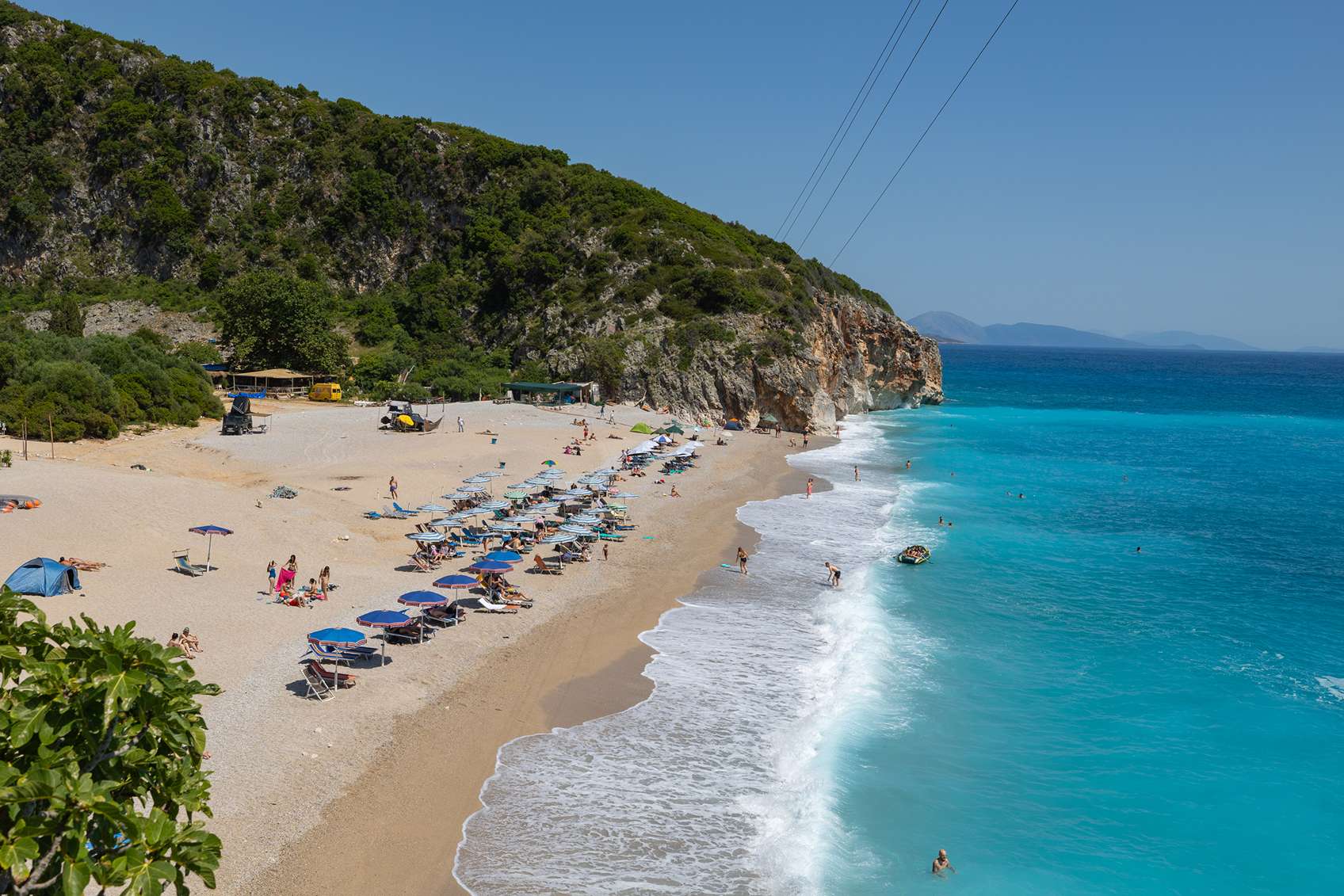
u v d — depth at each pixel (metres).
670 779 24.69
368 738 25.33
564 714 28.22
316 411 87.25
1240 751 27.59
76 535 38.69
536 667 31.61
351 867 19.84
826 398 104.88
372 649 31.20
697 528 53.94
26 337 81.44
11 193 139.75
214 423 79.12
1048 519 60.09
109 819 10.68
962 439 103.44
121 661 11.20
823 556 48.84
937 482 73.31
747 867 20.97
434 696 28.45
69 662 11.38
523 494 54.84
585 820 22.48
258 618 32.62
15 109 145.00
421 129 145.62
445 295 125.44
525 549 46.56
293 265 135.00
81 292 133.12
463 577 35.91
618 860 20.94
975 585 44.12
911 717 29.25
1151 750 27.56
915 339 142.38
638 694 29.98
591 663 32.38
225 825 20.62
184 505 45.41
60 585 32.34
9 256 138.50
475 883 19.75
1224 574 47.19
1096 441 104.12
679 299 111.00
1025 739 28.06
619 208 129.50
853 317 130.12
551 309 115.25
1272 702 31.09
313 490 54.06
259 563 39.03
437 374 107.00
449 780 23.86
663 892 19.86
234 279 130.88
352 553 42.41
